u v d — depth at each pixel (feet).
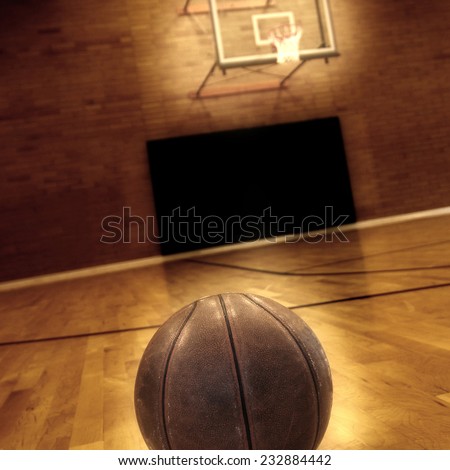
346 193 27.12
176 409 2.66
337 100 27.71
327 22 24.54
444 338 5.52
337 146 27.12
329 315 7.47
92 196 25.22
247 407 2.58
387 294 8.43
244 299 3.12
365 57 28.12
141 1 26.17
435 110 28.63
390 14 28.53
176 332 2.92
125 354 7.06
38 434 4.38
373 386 4.38
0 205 24.35
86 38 25.61
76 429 4.38
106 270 24.94
